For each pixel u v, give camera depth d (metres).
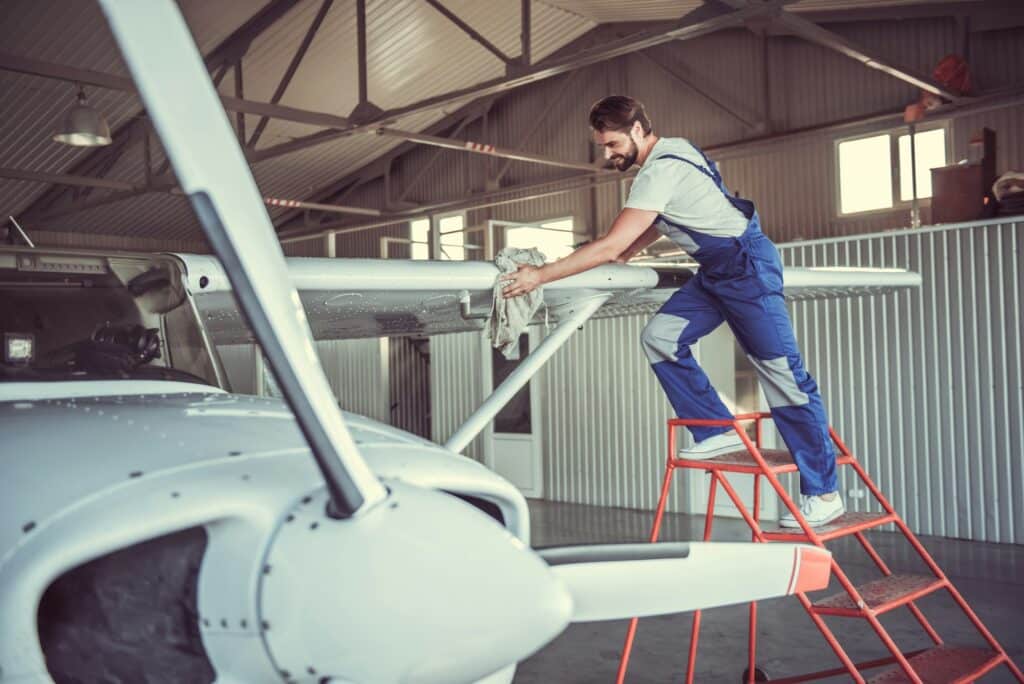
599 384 9.94
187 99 0.98
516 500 1.47
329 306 2.61
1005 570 6.36
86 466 1.25
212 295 2.18
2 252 1.79
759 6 7.31
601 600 1.46
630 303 3.56
